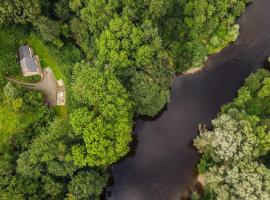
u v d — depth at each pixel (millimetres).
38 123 90312
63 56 97188
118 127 81250
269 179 76562
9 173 80000
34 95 91812
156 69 89188
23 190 79000
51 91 95438
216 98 99375
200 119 98000
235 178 76625
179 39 98688
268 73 92688
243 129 80625
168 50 98188
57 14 94188
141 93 89125
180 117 98812
